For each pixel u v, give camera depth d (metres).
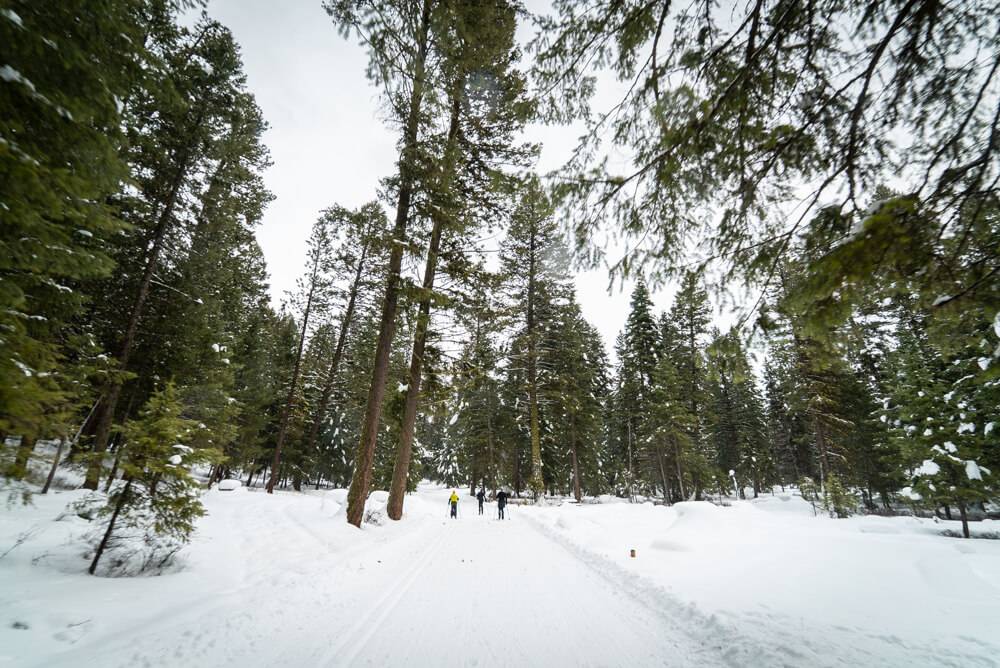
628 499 33.41
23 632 3.54
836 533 10.16
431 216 11.51
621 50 3.51
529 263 22.56
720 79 3.42
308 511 12.92
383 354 11.72
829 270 2.65
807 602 5.27
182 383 14.30
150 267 12.30
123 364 11.30
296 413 25.88
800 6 2.87
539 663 3.76
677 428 24.81
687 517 10.70
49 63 2.85
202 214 14.34
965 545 9.47
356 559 7.46
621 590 6.24
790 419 31.16
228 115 13.18
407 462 14.14
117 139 3.52
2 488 2.82
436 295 11.42
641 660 3.85
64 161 3.09
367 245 10.77
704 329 24.05
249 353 24.23
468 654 3.92
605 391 33.12
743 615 4.81
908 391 14.55
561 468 30.17
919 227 2.56
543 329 23.45
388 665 3.64
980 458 12.82
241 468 28.77
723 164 3.62
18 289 2.87
